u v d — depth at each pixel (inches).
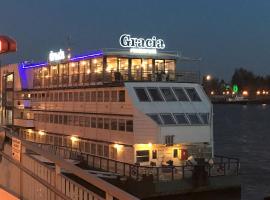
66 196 350.6
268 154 3063.5
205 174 1302.9
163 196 1250.0
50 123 1835.6
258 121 6993.1
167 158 1365.7
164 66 1603.1
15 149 467.2
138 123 1332.4
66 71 1779.0
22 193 464.8
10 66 2256.4
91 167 1497.3
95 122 1520.7
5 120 2271.2
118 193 246.5
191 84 1467.8
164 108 1370.6
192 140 1381.6
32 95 2025.1
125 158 1360.7
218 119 7564.0
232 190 1358.3
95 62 1581.0
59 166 350.0
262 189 1777.8
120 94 1395.2
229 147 3531.0
